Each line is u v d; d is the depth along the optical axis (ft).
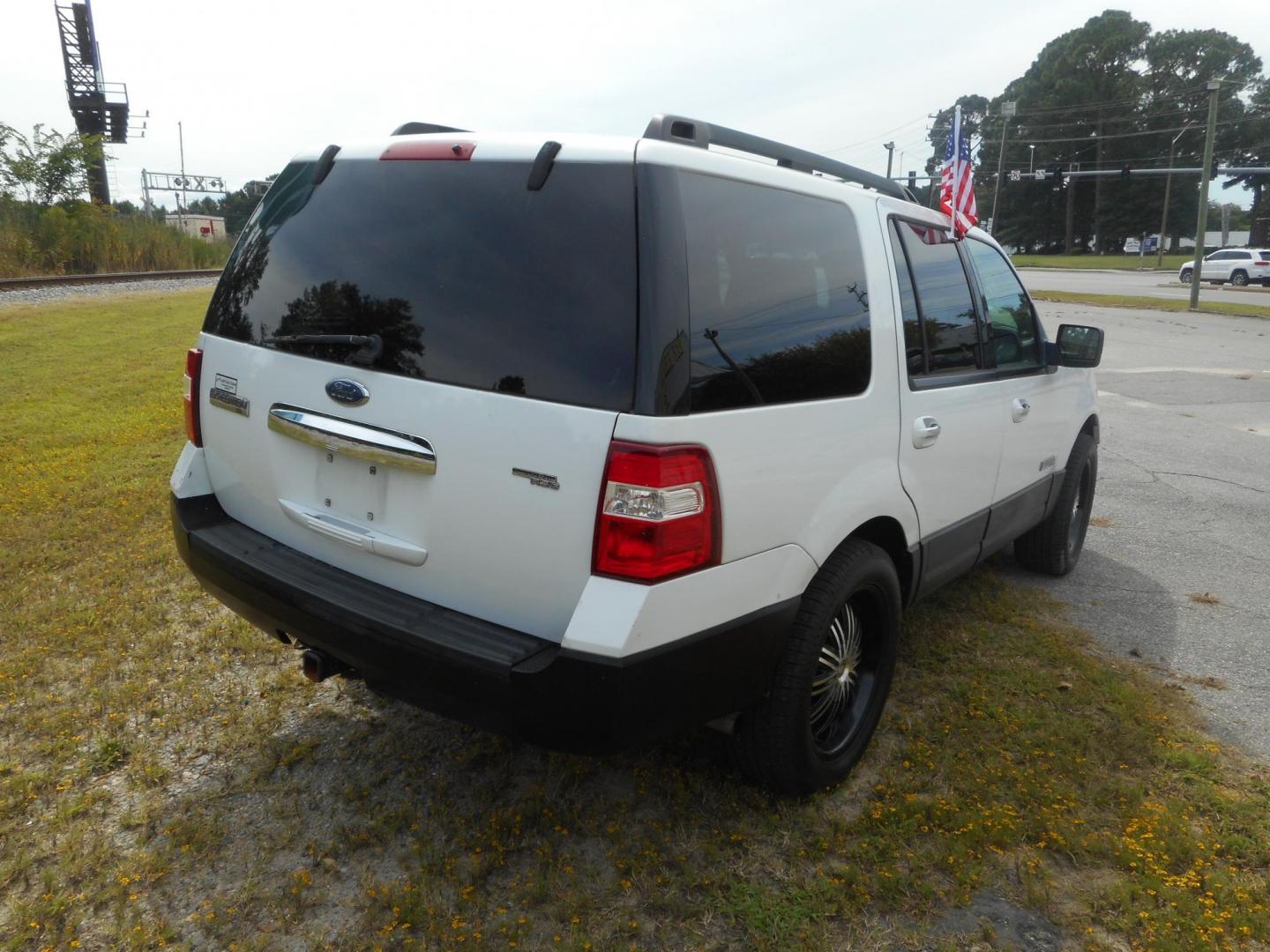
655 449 7.13
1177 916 8.40
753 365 8.09
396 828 9.24
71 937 7.79
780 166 9.63
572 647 7.29
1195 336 68.49
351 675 9.22
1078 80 297.74
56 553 16.05
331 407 8.64
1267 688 13.00
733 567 7.95
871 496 9.77
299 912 8.11
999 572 17.44
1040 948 8.05
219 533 9.87
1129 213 290.76
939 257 11.80
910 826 9.39
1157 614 15.55
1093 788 10.24
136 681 11.82
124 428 26.02
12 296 53.93
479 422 7.69
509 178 8.04
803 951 7.86
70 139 82.38
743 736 9.34
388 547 8.41
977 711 11.78
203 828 9.08
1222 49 290.15
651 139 7.80
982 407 12.29
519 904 8.29
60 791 9.62
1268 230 294.66
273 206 9.91
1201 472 25.75
